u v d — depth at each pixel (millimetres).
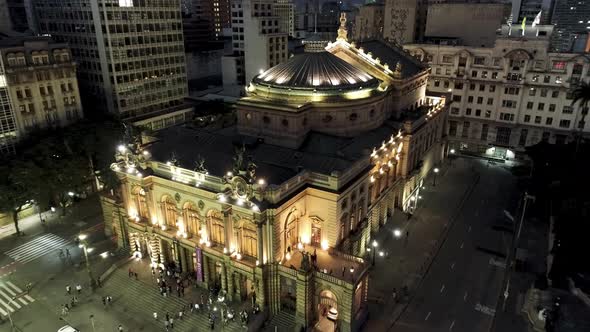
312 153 68750
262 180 55188
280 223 57594
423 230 84250
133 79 119500
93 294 66625
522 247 78250
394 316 61438
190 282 66562
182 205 64188
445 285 68062
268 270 58469
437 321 60469
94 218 89500
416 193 97312
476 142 126750
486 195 100000
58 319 61531
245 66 171875
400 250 77312
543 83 112688
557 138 114938
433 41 143375
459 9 142375
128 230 73688
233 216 58125
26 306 64375
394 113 91750
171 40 128750
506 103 119312
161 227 68062
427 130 100062
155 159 69125
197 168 61219
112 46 111500
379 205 79062
